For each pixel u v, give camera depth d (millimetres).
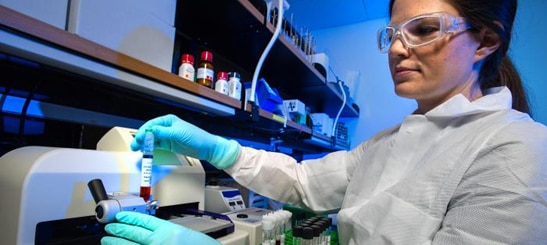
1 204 504
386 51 789
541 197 469
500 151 537
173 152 876
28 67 644
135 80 704
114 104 980
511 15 677
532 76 2242
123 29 663
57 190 528
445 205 579
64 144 937
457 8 629
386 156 820
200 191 886
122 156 688
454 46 629
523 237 465
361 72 2906
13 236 475
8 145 801
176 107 1103
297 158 2787
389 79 2789
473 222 507
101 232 647
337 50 3037
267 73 1840
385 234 617
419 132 755
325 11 2762
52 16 530
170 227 558
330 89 2189
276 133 1759
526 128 554
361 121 2861
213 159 967
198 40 1333
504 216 482
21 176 495
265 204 1486
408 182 656
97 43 590
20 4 480
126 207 560
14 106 820
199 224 750
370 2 2594
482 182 532
